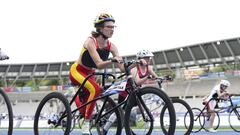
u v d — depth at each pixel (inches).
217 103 513.0
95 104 236.8
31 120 900.6
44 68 2388.0
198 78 1761.8
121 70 233.6
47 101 239.6
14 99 1985.7
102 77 240.1
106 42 235.3
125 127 213.2
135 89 211.6
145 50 317.7
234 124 550.0
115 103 241.0
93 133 268.8
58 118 237.8
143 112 211.3
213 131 509.7
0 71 2370.8
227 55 1953.7
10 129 219.9
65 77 2373.3
